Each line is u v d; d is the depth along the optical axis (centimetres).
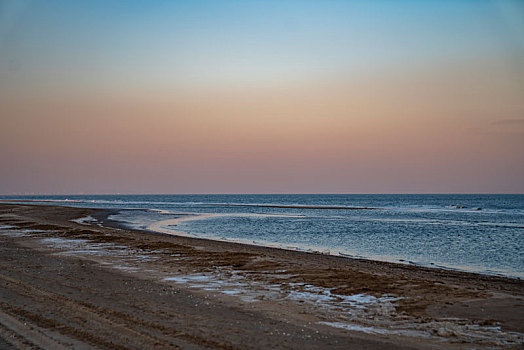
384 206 9744
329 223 4156
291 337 758
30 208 6288
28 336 717
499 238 2780
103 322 811
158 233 2930
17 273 1347
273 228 3566
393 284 1266
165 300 1028
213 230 3356
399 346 723
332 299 1084
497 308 999
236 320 864
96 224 3644
